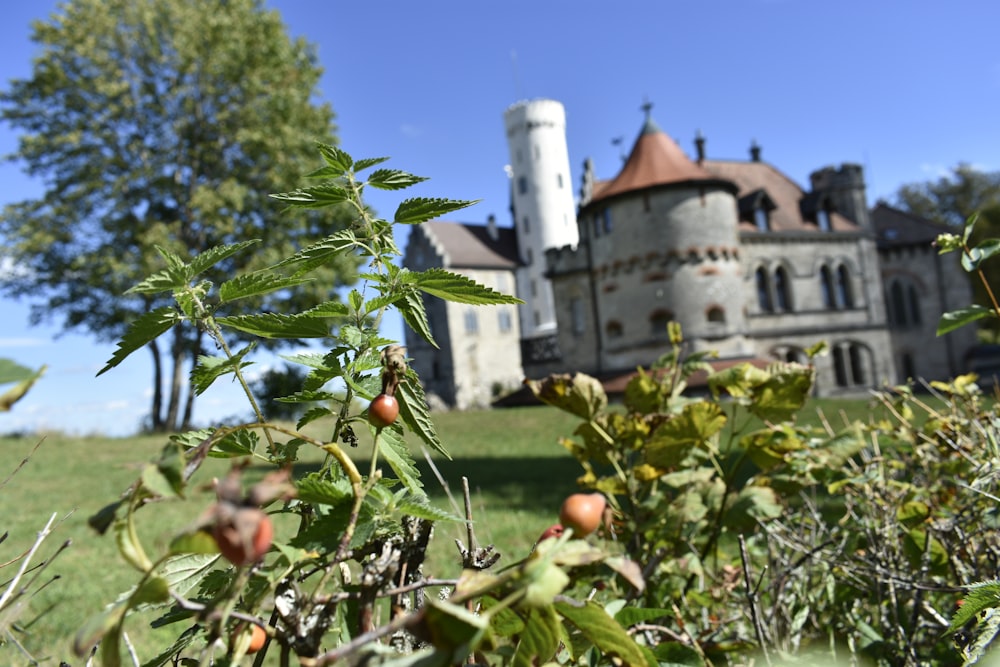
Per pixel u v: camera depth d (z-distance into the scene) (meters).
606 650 0.89
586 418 2.29
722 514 2.11
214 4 25.78
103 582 5.34
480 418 21.70
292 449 1.01
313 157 26.22
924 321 37.50
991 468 1.93
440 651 0.59
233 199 23.53
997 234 39.41
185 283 0.97
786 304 32.00
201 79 25.66
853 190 34.28
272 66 26.28
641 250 27.44
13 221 24.25
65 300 25.25
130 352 0.95
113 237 25.02
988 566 2.05
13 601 1.10
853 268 33.12
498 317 46.34
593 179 40.31
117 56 25.42
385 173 1.12
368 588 0.80
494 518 6.68
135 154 25.62
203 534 0.56
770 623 1.91
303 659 0.69
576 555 0.72
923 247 37.81
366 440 6.78
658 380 2.61
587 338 30.14
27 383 0.54
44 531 1.16
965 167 48.47
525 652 0.86
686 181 26.86
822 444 2.28
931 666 1.70
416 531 0.95
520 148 51.97
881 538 2.18
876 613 2.08
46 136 24.66
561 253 30.64
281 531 4.16
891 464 2.64
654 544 2.07
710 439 2.39
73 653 0.59
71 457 15.98
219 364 0.96
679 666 1.26
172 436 0.91
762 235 31.17
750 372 2.25
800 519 2.72
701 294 26.83
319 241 1.06
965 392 2.72
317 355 1.04
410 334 46.03
